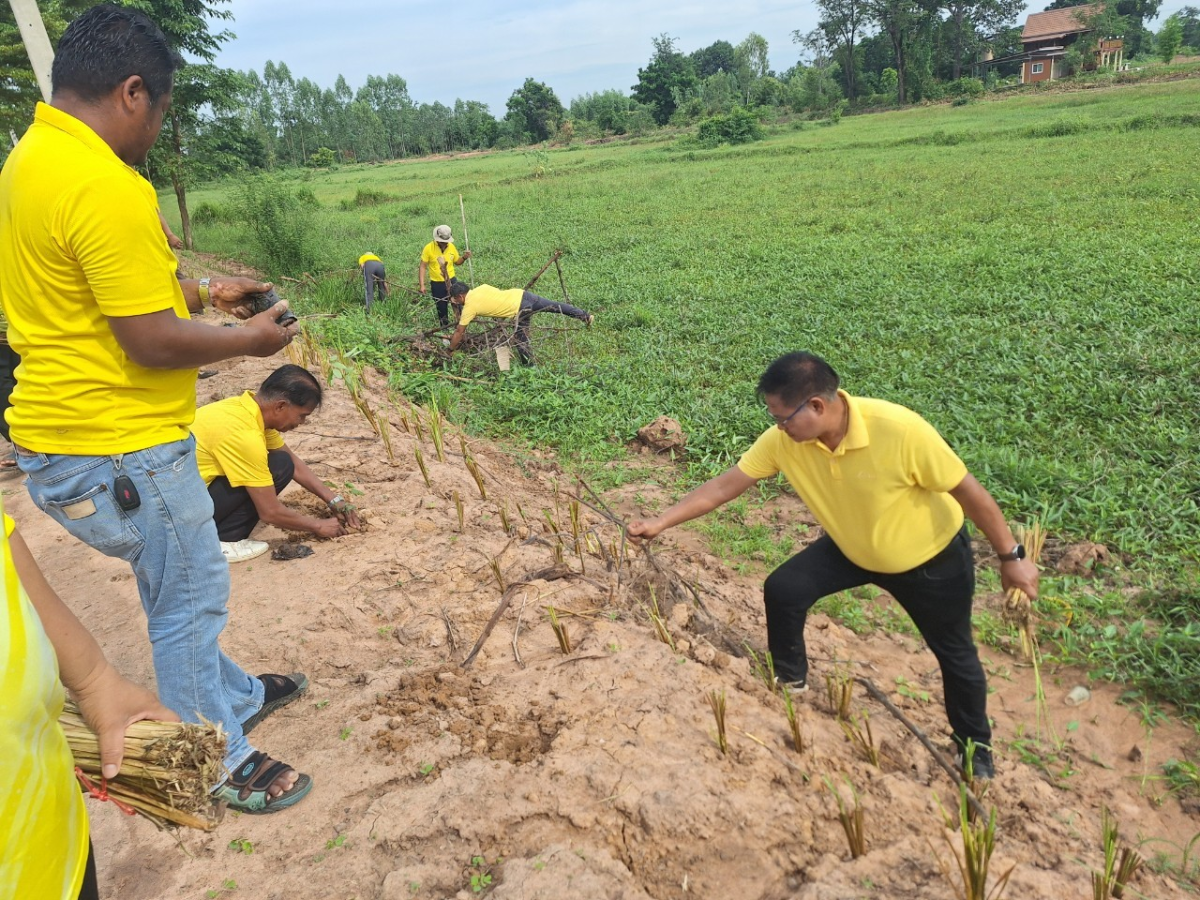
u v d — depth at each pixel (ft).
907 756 11.29
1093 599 15.33
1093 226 48.91
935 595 10.21
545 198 95.30
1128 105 141.90
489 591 14.47
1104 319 30.94
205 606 9.14
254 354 9.04
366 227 79.56
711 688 11.67
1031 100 184.34
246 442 14.35
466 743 10.62
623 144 219.61
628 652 12.39
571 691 11.56
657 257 53.21
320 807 9.66
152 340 7.78
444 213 89.04
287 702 11.52
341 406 24.47
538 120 322.14
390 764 10.27
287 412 14.62
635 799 9.44
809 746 10.80
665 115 286.05
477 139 353.92
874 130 160.45
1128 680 13.55
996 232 49.49
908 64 240.12
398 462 20.51
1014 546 10.05
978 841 8.09
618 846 9.05
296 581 14.73
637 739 10.49
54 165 7.34
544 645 12.89
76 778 5.18
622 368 31.17
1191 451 20.36
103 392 7.96
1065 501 18.45
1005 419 23.13
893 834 9.50
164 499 8.46
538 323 38.63
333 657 12.76
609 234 64.44
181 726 5.62
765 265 47.55
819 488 10.17
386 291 44.57
